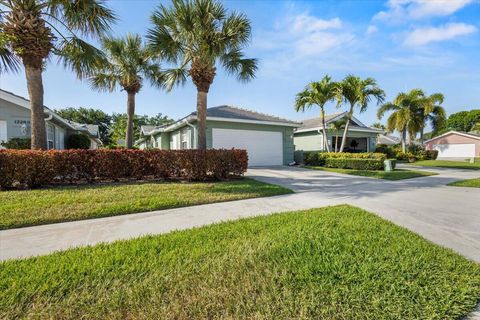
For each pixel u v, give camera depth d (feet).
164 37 25.76
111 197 18.22
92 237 11.57
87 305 6.52
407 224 13.57
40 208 15.07
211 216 15.14
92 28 23.02
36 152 21.25
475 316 6.24
